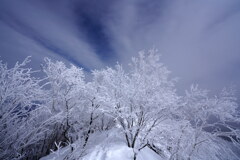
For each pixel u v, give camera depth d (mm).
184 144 5457
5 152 4926
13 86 5262
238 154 5305
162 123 5859
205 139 5344
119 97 6391
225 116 5387
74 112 7434
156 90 5922
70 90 7090
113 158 4988
